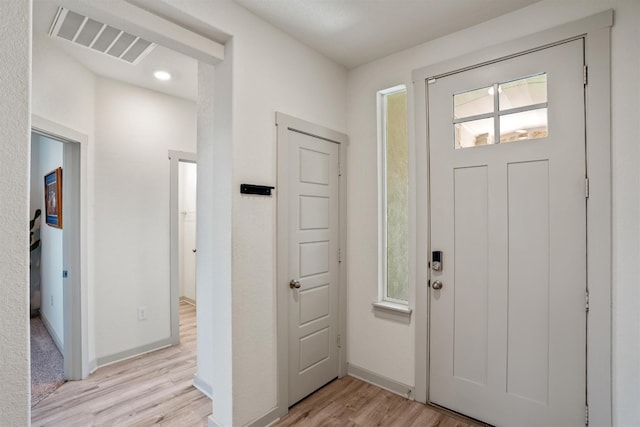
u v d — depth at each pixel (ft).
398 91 8.78
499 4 6.50
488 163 6.98
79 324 8.91
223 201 6.56
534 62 6.44
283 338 7.36
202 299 8.41
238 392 6.44
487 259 6.98
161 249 11.19
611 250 5.69
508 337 6.73
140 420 7.10
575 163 6.03
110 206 9.96
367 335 8.91
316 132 8.27
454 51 7.48
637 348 5.47
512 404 6.67
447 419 7.20
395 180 8.81
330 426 6.95
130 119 10.43
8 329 1.68
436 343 7.65
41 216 13.80
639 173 5.47
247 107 6.67
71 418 7.14
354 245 9.22
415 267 7.98
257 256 6.86
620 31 5.63
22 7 1.74
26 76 1.74
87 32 7.32
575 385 6.01
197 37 6.15
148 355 10.57
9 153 1.68
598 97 5.80
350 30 7.43
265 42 7.04
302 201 8.01
